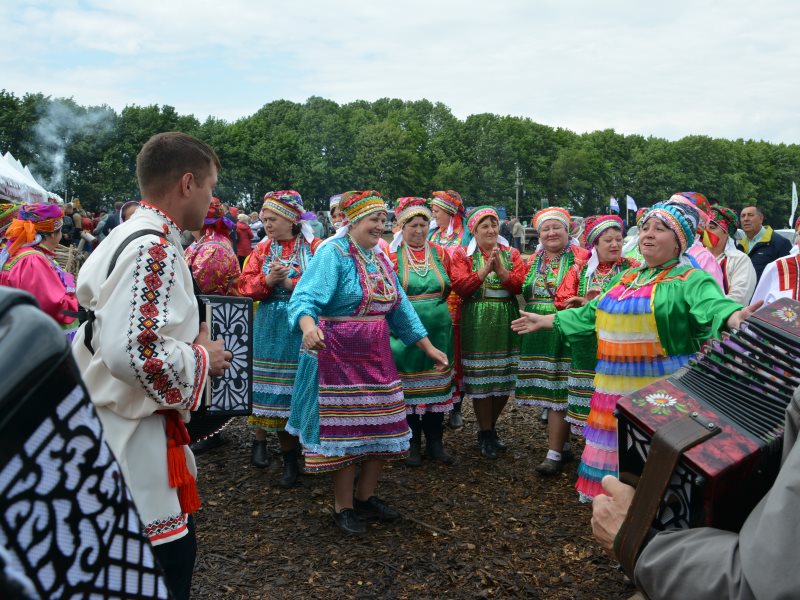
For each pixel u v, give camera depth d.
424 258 5.04
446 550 3.74
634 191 94.31
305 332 3.55
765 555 1.11
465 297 5.28
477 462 5.19
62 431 0.79
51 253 4.96
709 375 1.59
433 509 4.29
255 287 4.71
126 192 61.53
